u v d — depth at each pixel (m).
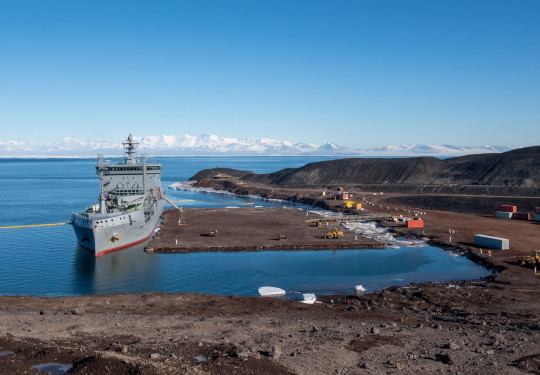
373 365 22.62
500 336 29.39
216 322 31.70
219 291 50.12
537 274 54.25
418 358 24.12
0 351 21.95
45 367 19.77
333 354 23.80
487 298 44.09
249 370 20.38
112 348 22.83
